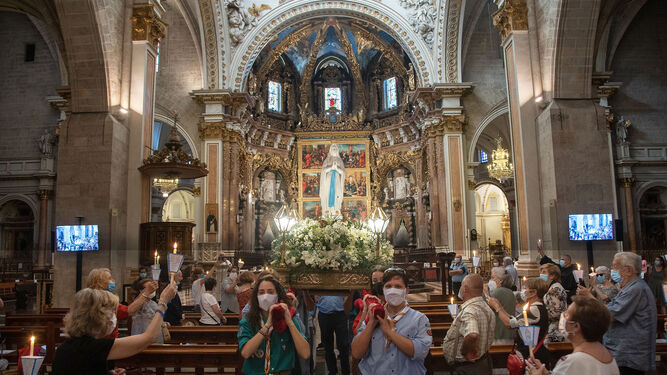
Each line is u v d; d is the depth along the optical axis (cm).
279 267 661
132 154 1352
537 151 1312
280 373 411
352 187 3091
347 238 660
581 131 1244
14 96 2159
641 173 2041
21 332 679
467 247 2262
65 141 1289
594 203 1222
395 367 387
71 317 356
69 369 341
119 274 1259
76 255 1237
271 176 3072
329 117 3234
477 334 408
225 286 962
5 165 2122
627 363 448
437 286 2047
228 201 2417
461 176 2309
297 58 3269
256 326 412
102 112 1315
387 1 2473
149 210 1398
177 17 2392
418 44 2428
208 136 2394
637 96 2062
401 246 2928
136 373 615
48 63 2164
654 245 2094
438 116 2372
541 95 1321
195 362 524
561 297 533
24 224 2227
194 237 2348
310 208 3105
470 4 2275
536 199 1292
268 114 3128
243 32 2469
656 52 2075
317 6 2508
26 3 1592
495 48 2378
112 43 1333
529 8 1357
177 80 2428
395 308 402
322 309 698
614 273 625
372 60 3247
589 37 1258
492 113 2361
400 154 2992
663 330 738
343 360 686
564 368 308
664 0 2091
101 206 1259
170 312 772
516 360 356
